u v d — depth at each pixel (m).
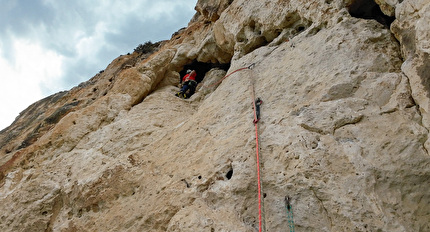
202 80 9.37
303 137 3.52
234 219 3.30
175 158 4.90
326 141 3.35
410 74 3.28
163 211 3.96
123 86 8.23
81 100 10.70
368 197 2.74
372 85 3.57
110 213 4.61
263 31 6.68
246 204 3.38
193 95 8.48
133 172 5.05
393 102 3.27
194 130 5.28
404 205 2.60
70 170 6.12
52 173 6.16
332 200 2.88
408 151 2.81
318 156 3.24
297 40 5.43
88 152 6.36
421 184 2.62
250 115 4.52
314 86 4.12
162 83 9.48
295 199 3.09
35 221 5.32
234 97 5.29
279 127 3.90
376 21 4.44
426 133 2.82
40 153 6.89
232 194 3.52
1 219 5.63
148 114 7.07
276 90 4.64
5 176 6.73
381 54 3.88
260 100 4.62
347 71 3.89
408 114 3.06
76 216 5.06
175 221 3.57
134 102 7.93
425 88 3.00
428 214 2.51
